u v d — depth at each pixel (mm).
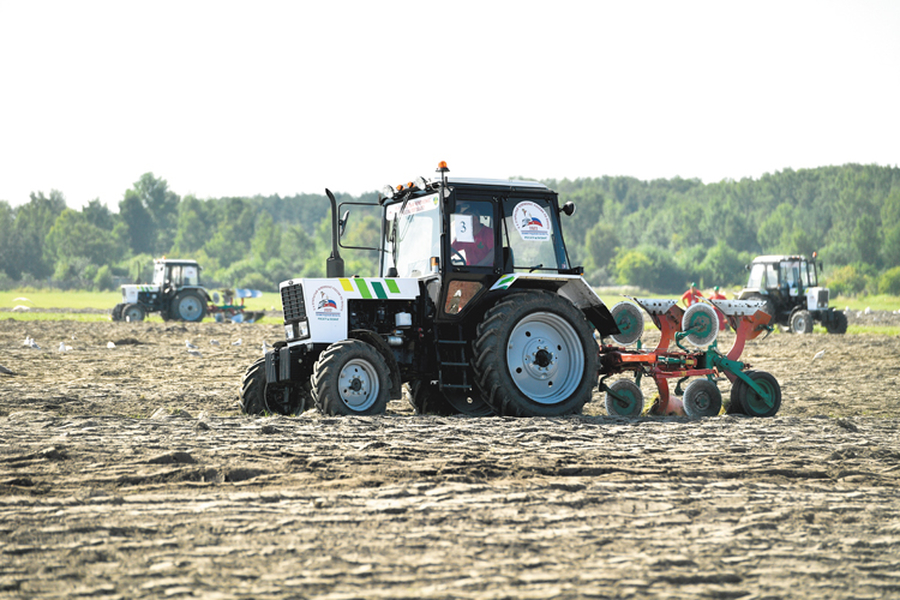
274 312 137875
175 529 13266
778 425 25438
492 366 26547
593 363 28172
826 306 87875
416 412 30047
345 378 25750
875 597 10875
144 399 31781
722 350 61906
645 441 21891
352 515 14148
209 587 10781
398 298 27766
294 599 10383
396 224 29766
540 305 27375
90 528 13164
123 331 76688
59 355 51656
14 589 10680
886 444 22062
